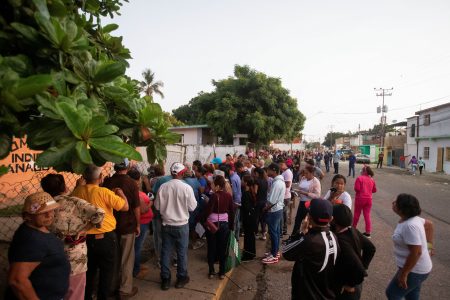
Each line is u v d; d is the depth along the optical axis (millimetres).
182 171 4566
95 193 3418
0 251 5156
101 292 3480
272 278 5258
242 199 6016
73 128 1378
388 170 30922
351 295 2785
